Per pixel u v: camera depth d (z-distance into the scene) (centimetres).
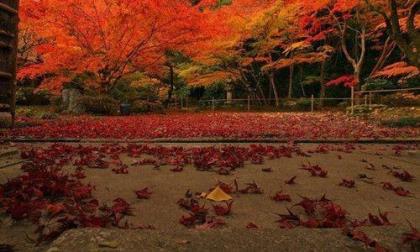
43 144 673
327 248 167
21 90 2223
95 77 1930
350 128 1009
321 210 268
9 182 305
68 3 1470
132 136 792
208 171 409
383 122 1102
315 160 492
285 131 907
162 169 419
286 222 235
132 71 1975
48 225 212
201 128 981
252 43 2314
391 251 165
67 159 473
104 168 422
